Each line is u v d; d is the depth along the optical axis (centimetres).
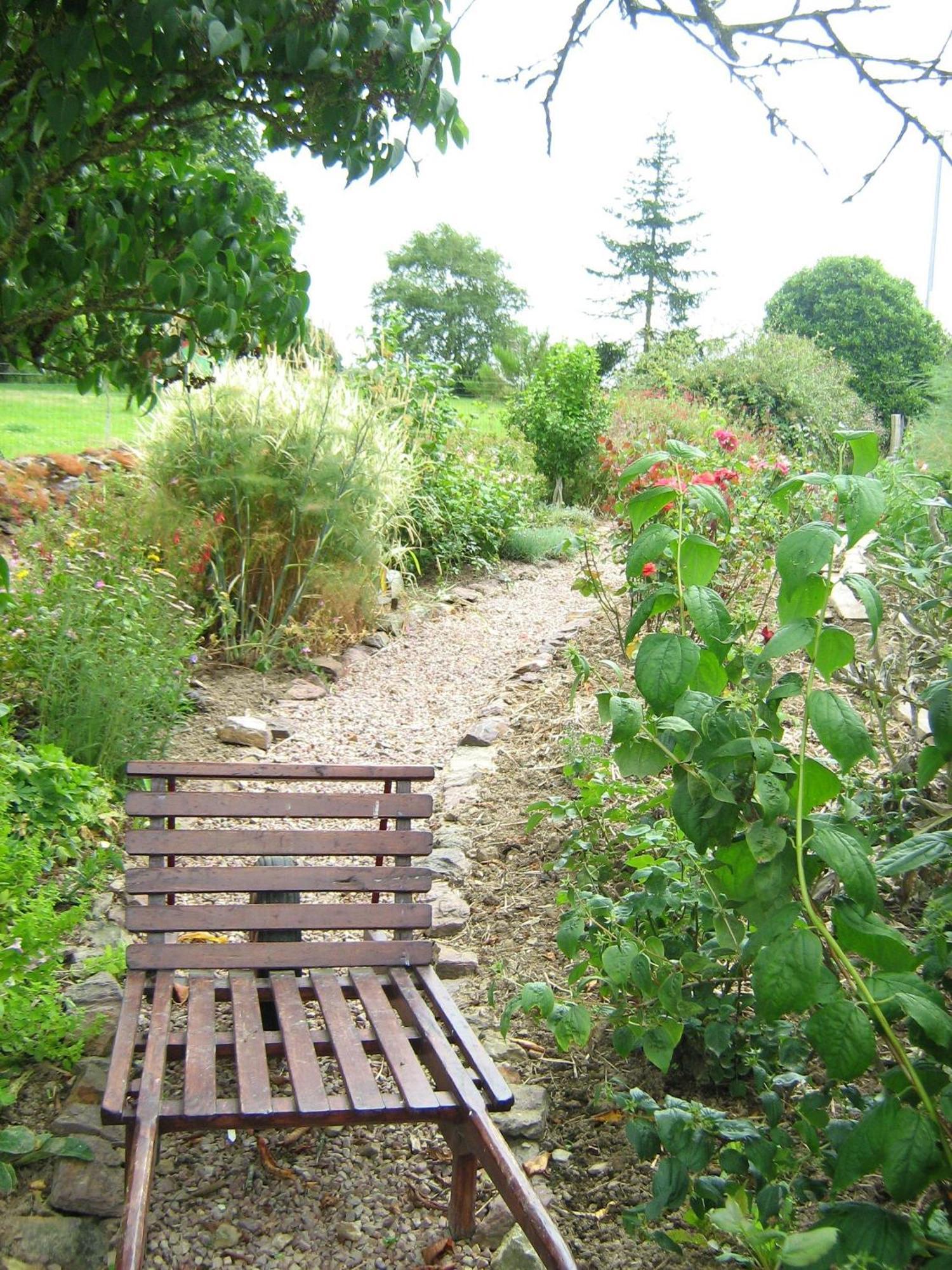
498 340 4134
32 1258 221
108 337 362
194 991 264
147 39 268
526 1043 304
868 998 167
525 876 395
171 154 332
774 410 1856
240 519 687
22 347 360
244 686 626
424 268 4303
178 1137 267
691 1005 238
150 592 539
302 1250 234
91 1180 239
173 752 509
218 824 455
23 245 305
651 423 1462
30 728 457
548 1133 270
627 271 3588
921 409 2081
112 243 321
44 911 275
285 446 710
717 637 188
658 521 527
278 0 265
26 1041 267
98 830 404
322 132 309
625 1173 253
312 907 290
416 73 293
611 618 748
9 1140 246
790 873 180
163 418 709
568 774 369
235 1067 268
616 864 360
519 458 1372
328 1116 215
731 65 203
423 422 994
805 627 177
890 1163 160
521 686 631
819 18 191
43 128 286
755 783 181
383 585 796
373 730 575
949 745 173
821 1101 215
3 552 605
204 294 320
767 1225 208
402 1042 245
